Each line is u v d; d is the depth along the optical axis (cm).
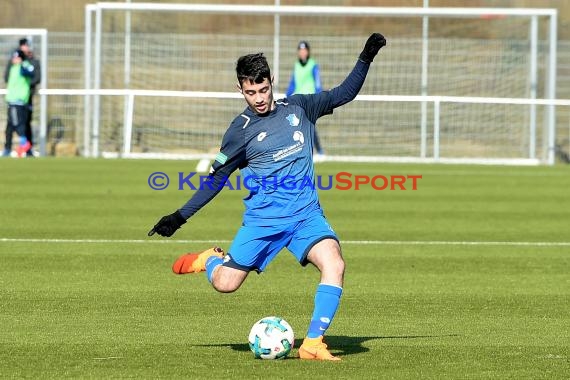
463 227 4009
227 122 7606
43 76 7100
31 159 6419
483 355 2019
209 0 8406
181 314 2431
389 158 7062
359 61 2038
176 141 7525
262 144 1966
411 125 7562
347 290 2770
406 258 3306
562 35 8175
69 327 2264
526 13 7206
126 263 3158
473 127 7562
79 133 7450
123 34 7706
